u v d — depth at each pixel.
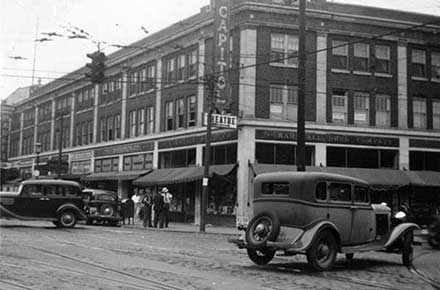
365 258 17.12
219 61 32.25
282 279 11.79
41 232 23.83
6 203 26.05
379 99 35.00
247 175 31.56
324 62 33.66
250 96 32.12
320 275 12.72
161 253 16.30
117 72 47.28
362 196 14.55
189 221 36.50
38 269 12.16
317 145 33.09
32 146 66.19
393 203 34.38
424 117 36.09
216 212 33.81
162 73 40.72
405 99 35.44
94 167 49.94
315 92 33.34
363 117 34.41
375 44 35.06
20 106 70.94
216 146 34.62
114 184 46.50
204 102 35.69
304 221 13.13
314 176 13.32
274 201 13.59
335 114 33.88
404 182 33.25
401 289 10.90
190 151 37.25
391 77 35.25
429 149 35.56
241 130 31.98
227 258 15.63
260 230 13.44
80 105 54.38
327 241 13.37
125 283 10.52
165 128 40.00
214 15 32.72
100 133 49.56
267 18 32.72
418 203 34.88
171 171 37.59
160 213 30.67
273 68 32.69
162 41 40.47
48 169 55.09
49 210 26.86
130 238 21.86
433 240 20.06
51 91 60.97
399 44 35.53
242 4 32.53
